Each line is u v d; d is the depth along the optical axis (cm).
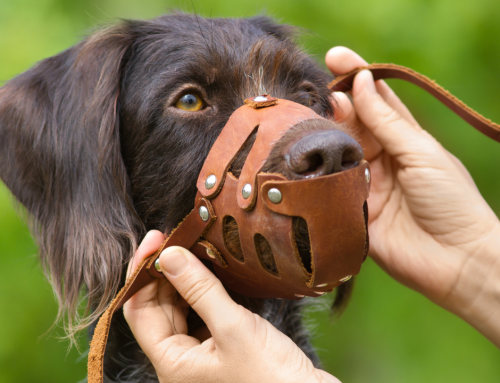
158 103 241
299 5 521
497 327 296
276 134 188
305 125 187
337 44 518
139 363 288
